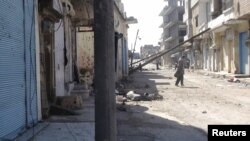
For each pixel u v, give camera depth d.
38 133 8.33
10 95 7.59
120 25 32.72
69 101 12.32
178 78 23.97
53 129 8.79
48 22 11.38
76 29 18.92
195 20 51.84
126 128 9.58
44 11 10.70
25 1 8.87
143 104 14.52
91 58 21.39
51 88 12.27
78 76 18.02
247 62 29.92
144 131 9.19
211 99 15.99
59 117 10.59
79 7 16.55
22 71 8.52
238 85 23.75
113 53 2.99
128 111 12.61
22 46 8.58
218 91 19.78
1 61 7.12
